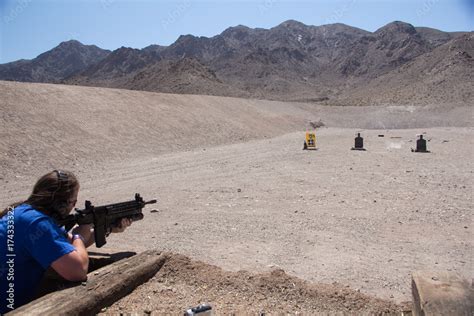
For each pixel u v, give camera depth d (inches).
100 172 709.3
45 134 861.2
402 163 803.4
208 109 1697.8
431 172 685.3
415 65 6033.5
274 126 1915.6
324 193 532.4
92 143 913.5
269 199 500.7
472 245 330.0
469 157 877.8
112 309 136.0
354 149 1080.8
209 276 167.8
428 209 444.5
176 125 1310.3
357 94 6077.8
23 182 614.9
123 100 1325.0
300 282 175.8
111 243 334.6
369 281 260.1
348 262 294.4
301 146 1192.8
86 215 145.4
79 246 136.1
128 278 148.9
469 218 407.5
